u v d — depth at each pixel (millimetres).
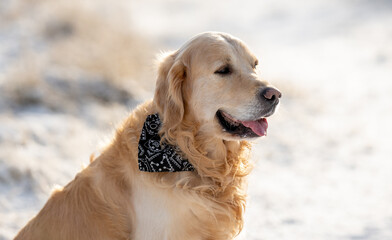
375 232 5461
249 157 4488
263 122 4078
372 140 8867
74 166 7203
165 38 18469
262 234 5527
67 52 11805
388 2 23266
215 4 27734
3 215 5848
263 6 26109
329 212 6094
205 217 3984
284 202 6402
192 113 4133
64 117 8930
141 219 3967
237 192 4297
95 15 15047
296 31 20781
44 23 14172
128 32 14328
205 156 4109
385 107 10961
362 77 13805
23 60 10664
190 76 4102
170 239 3893
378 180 7098
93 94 10125
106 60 11461
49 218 4145
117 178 4086
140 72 12000
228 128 4109
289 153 8328
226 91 4027
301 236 5465
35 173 6750
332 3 24688
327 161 7953
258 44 18562
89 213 4062
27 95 9312
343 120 10172
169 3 28188
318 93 12297
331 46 17859
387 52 16109
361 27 19953
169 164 3945
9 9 15438
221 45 4070
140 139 3994
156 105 4113
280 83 12203
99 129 8703
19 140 7621
